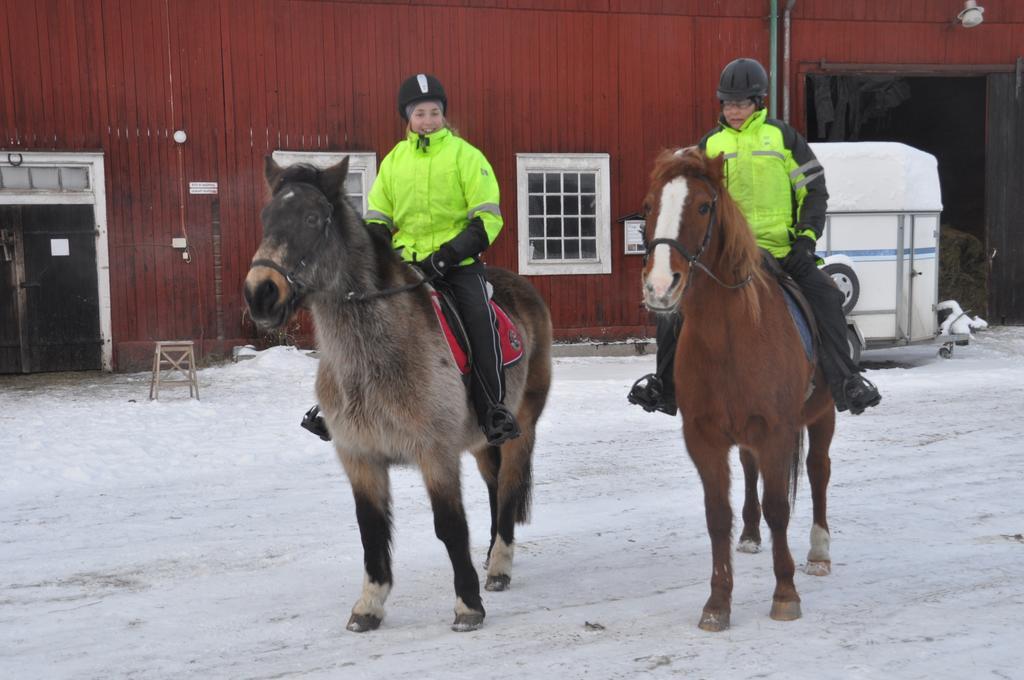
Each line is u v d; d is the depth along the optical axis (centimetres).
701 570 524
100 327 1428
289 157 1488
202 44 1448
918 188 1371
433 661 400
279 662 404
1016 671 372
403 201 486
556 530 613
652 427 960
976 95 2198
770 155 510
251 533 613
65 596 495
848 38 1716
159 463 809
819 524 522
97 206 1415
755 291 429
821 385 509
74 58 1396
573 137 1608
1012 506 648
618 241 1634
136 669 399
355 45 1509
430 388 421
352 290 411
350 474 441
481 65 1563
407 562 551
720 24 1655
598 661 395
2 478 756
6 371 1388
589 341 1625
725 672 379
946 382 1200
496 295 531
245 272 1488
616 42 1614
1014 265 1856
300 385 1244
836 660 388
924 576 499
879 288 1355
